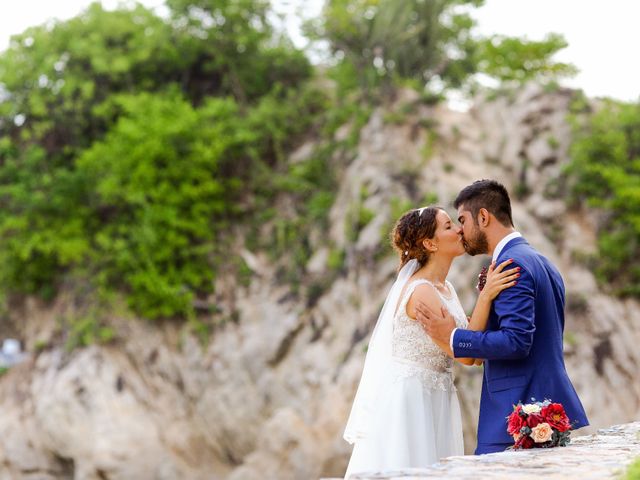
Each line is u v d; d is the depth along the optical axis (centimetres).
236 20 3331
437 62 3291
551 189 2898
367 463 647
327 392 2708
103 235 3019
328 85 3431
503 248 620
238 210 3141
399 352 656
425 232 662
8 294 3275
